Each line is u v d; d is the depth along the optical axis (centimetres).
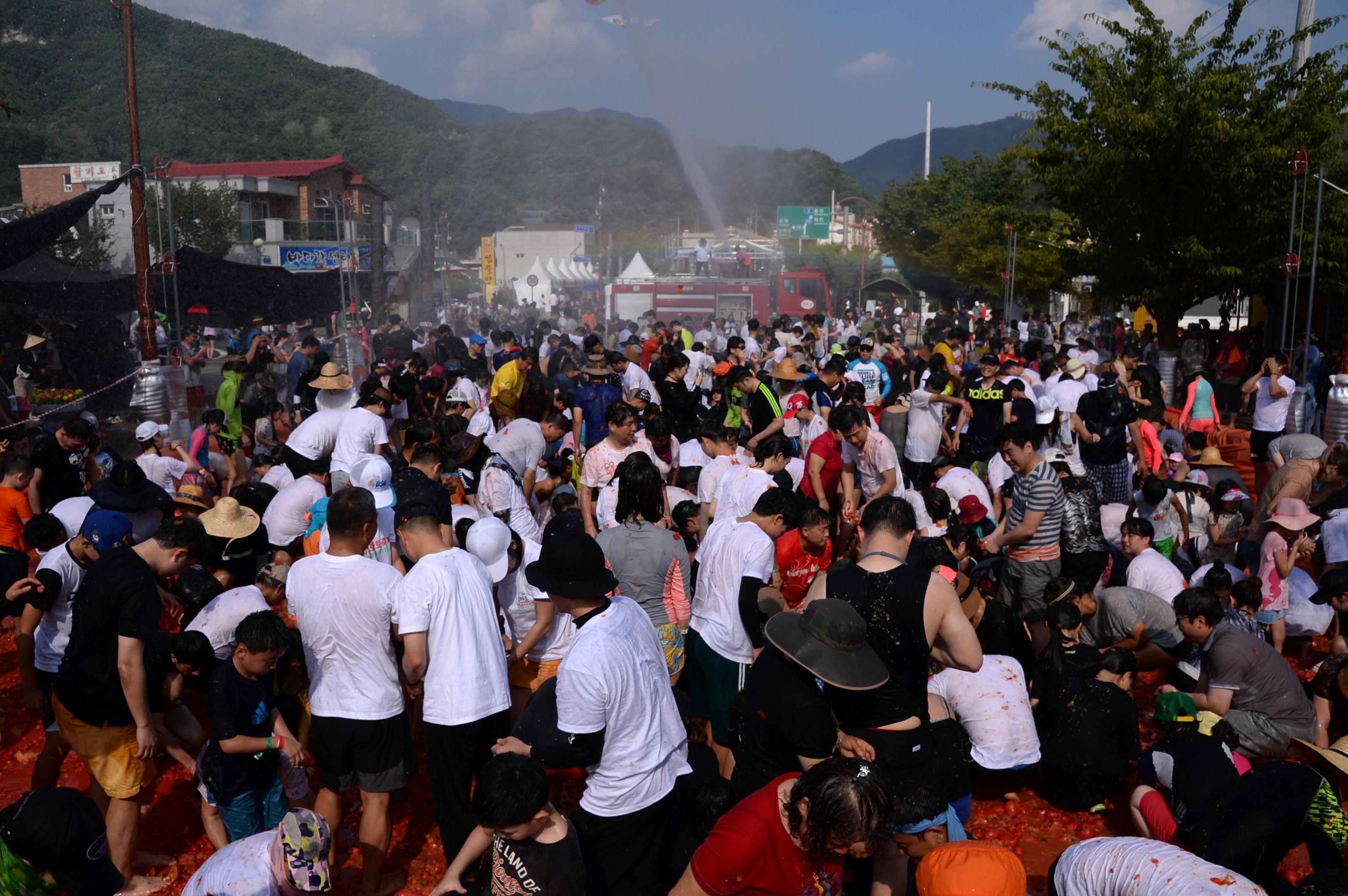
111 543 523
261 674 428
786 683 379
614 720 378
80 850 315
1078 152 2270
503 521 638
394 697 432
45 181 4388
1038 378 1384
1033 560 644
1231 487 814
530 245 6900
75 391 1970
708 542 520
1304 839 362
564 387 1339
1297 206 1916
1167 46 2081
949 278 4622
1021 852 495
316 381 902
